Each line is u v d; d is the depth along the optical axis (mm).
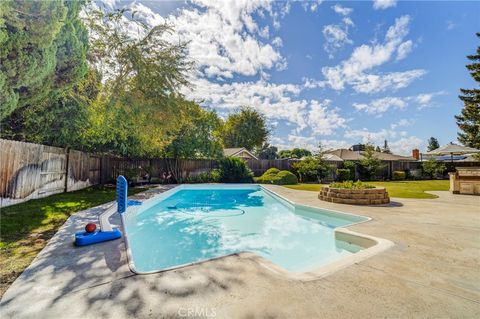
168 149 15031
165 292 2189
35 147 7398
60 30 5898
